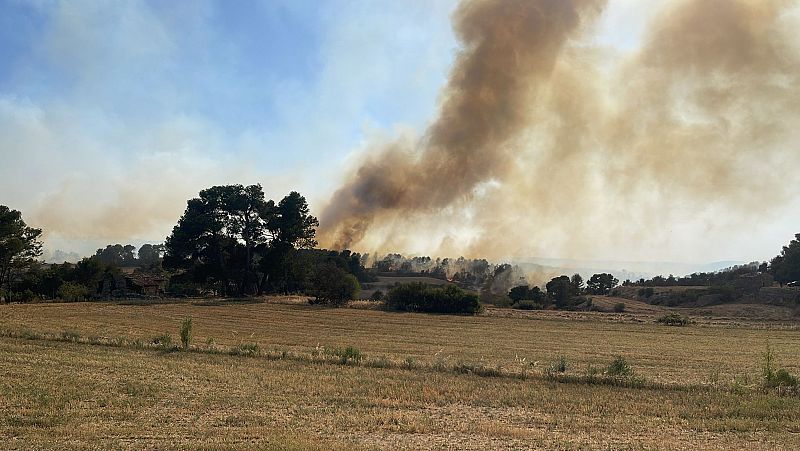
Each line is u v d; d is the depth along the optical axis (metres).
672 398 20.17
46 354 26.48
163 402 17.95
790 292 86.12
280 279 89.06
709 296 92.00
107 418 15.79
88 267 83.00
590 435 15.22
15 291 75.25
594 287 119.69
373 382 21.94
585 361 31.23
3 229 74.06
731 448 14.23
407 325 53.34
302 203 87.19
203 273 84.25
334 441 13.83
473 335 45.62
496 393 20.39
